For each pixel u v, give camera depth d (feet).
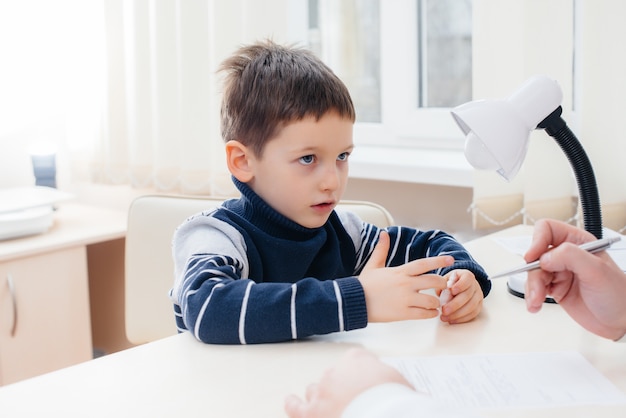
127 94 6.92
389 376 1.49
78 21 7.14
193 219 3.20
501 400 2.06
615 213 4.81
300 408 1.59
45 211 6.14
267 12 5.95
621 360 2.36
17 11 7.21
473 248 4.00
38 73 7.34
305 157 3.12
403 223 6.12
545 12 4.85
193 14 6.26
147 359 2.43
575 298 2.39
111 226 6.37
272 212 3.24
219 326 2.54
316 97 3.07
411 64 6.35
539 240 2.47
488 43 5.08
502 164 2.85
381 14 6.48
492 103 2.94
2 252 5.48
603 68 4.70
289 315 2.54
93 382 2.24
